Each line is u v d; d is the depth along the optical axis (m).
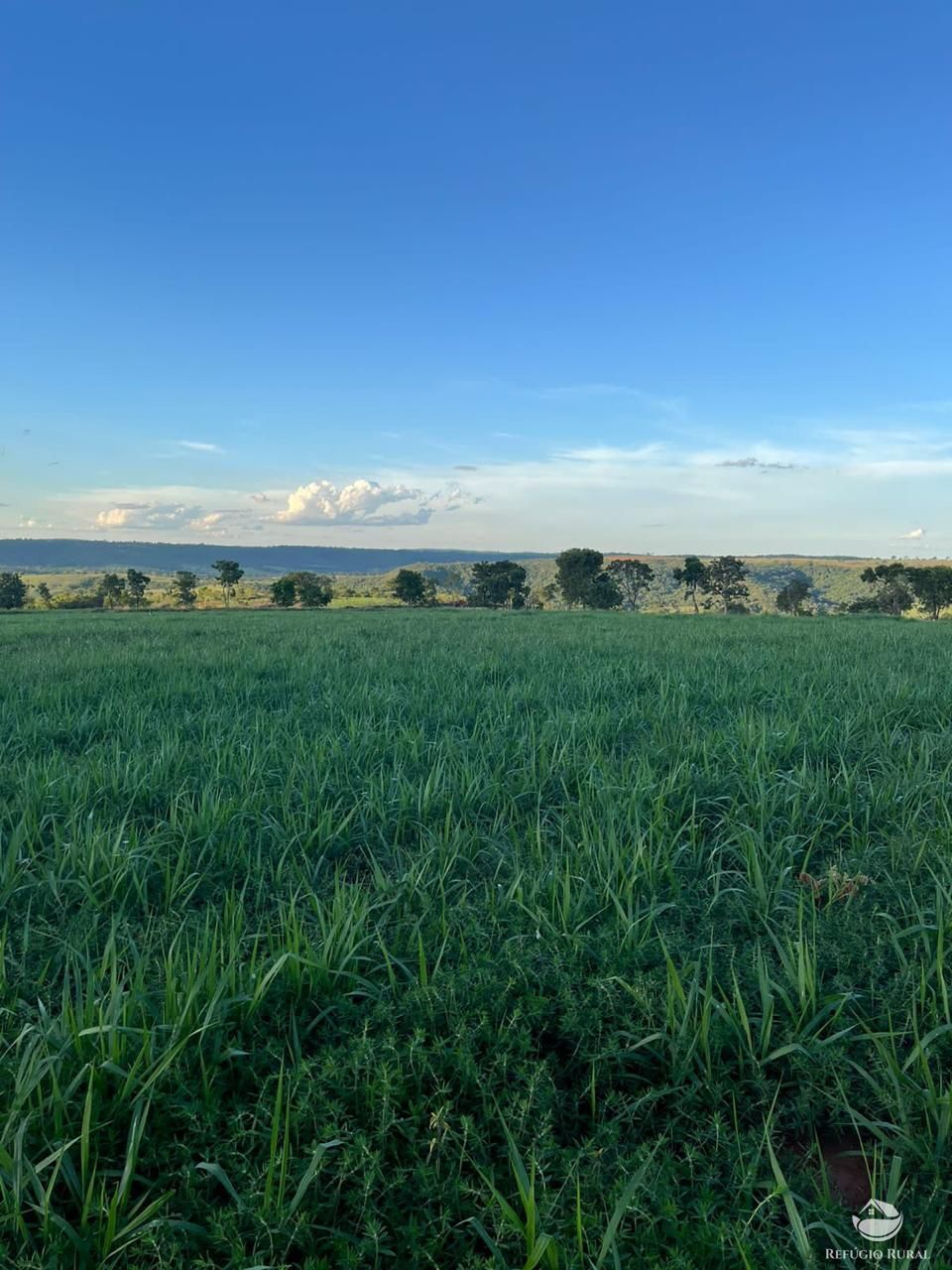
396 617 36.06
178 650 16.31
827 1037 3.06
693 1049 2.83
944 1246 2.19
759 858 4.61
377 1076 2.67
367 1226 2.23
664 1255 2.19
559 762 6.62
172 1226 2.21
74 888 4.38
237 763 6.66
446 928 3.68
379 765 6.82
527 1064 2.82
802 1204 2.32
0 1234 2.23
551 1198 2.29
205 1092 2.66
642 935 3.71
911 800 5.65
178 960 3.33
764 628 24.31
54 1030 2.85
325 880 4.69
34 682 11.50
